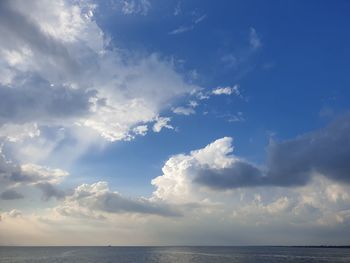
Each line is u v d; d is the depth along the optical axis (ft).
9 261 563.48
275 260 605.31
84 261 572.10
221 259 633.20
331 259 629.10
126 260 601.21
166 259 628.28
